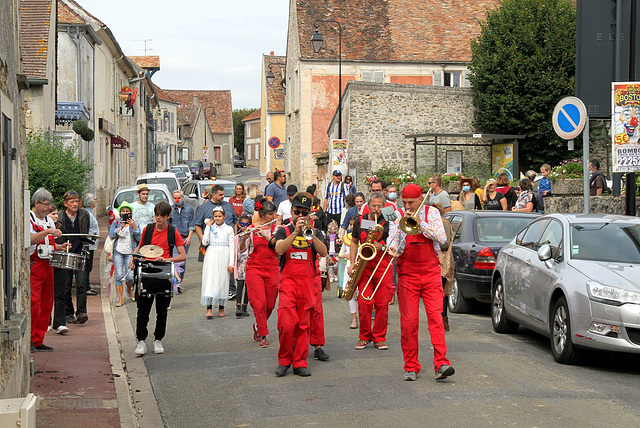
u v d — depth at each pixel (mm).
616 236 9305
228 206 14742
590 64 12555
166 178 28359
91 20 33812
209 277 12258
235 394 7469
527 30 32250
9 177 6062
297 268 8219
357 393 7312
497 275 10984
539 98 32062
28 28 23406
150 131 63594
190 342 10367
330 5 42375
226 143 101250
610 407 6750
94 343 10219
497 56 32125
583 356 8469
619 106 11641
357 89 31094
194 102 97750
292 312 8125
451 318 12016
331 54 40812
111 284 13867
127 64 43750
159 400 7324
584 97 12594
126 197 20000
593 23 12523
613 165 11719
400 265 7848
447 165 31250
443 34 41875
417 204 7699
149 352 9734
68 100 30516
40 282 9422
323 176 38031
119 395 7449
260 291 9828
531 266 9664
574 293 8375
